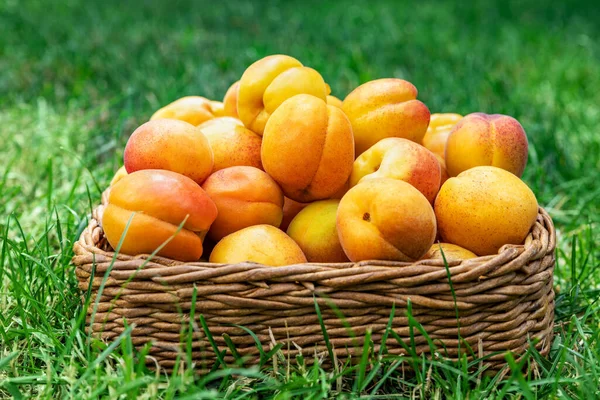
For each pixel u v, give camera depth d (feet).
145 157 1.83
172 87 3.40
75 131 2.98
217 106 2.22
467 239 1.82
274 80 1.94
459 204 1.82
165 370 1.72
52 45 4.50
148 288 1.70
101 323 1.73
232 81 3.81
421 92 3.76
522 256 1.70
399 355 1.70
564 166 2.84
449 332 1.70
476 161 1.98
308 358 1.72
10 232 2.29
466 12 6.51
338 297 1.68
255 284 1.68
